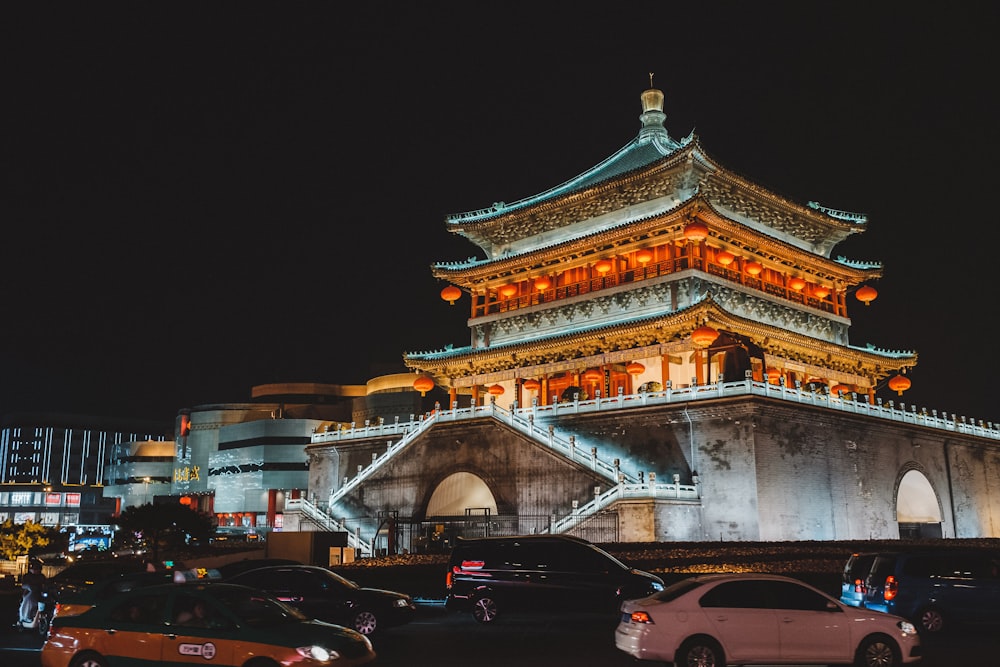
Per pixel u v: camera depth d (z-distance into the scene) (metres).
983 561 23.41
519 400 63.38
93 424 181.00
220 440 131.62
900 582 23.44
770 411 45.06
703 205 54.53
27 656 20.94
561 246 62.75
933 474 56.09
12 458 173.38
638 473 47.16
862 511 49.59
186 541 63.88
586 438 51.47
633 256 61.31
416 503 56.00
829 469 48.19
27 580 25.62
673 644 17.25
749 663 17.25
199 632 15.52
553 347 60.53
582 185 66.62
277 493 121.25
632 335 56.56
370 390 128.75
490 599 26.27
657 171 59.16
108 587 21.94
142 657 15.66
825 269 67.00
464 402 112.12
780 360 60.75
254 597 16.72
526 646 21.64
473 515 53.34
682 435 47.03
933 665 18.55
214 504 128.88
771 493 44.06
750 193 62.00
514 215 67.38
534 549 26.52
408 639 23.05
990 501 60.81
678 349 54.72
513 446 51.38
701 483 45.69
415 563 42.88
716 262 60.12
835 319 67.31
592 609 25.19
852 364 66.69
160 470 143.50
